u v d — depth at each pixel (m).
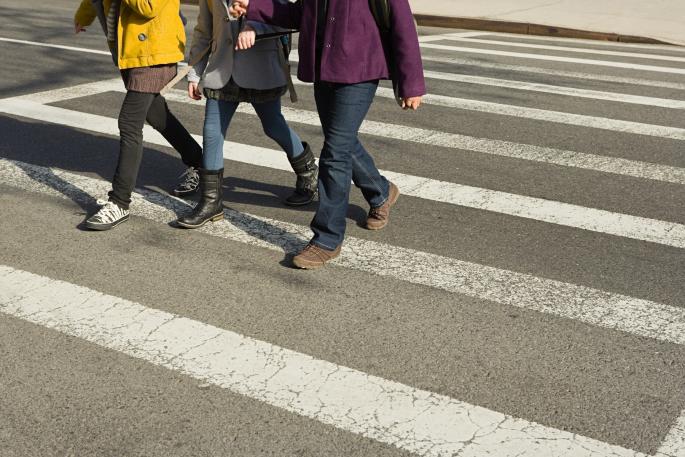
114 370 4.19
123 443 3.66
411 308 4.84
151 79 5.75
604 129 8.60
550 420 3.84
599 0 18.02
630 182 7.06
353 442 3.67
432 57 12.31
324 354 4.35
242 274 5.25
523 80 10.83
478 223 6.13
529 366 4.27
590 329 4.64
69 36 13.30
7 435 3.71
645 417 3.88
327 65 5.03
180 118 8.90
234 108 5.85
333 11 4.98
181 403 3.93
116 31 5.72
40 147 7.74
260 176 7.08
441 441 3.68
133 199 6.49
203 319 4.69
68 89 9.86
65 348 4.38
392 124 8.66
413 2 17.62
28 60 11.42
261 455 3.59
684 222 6.23
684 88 10.56
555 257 5.58
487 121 8.84
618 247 5.76
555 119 8.95
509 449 3.64
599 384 4.13
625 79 11.03
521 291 5.08
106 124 8.49
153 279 5.16
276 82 5.79
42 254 5.50
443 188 6.82
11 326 4.58
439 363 4.28
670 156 7.79
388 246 5.71
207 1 5.62
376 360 4.30
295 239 5.81
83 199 6.50
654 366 4.30
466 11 16.62
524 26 15.37
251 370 4.20
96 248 5.60
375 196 5.90
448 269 5.36
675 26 15.57
